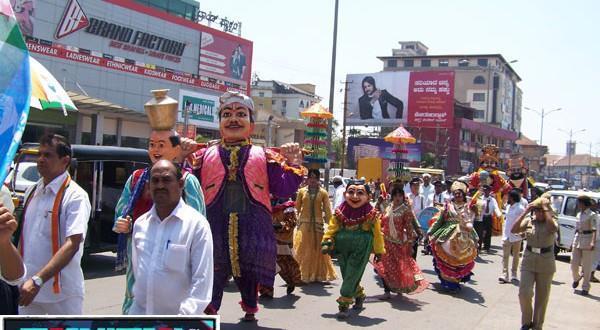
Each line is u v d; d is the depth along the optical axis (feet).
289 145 22.06
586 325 27.73
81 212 14.11
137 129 109.50
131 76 113.09
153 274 11.06
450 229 33.65
